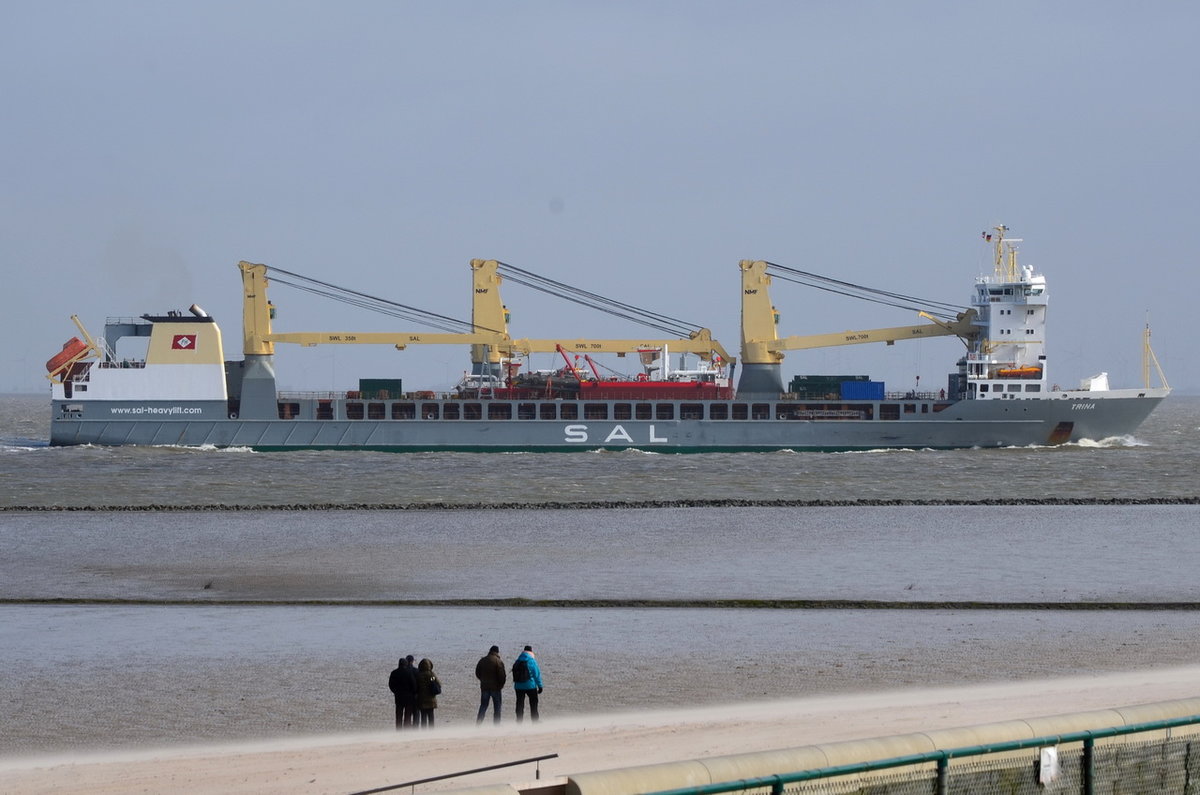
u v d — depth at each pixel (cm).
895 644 13500
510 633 14262
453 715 10794
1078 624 14550
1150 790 7325
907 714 10138
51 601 16375
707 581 17725
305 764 8981
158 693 11506
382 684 11869
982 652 13038
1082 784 7150
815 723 9894
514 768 8681
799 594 16688
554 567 19038
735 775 6575
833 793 6544
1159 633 13975
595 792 6300
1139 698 10638
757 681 11869
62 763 9269
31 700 11256
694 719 10300
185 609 15825
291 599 16512
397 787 7712
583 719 10450
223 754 9394
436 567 19062
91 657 13012
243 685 11831
